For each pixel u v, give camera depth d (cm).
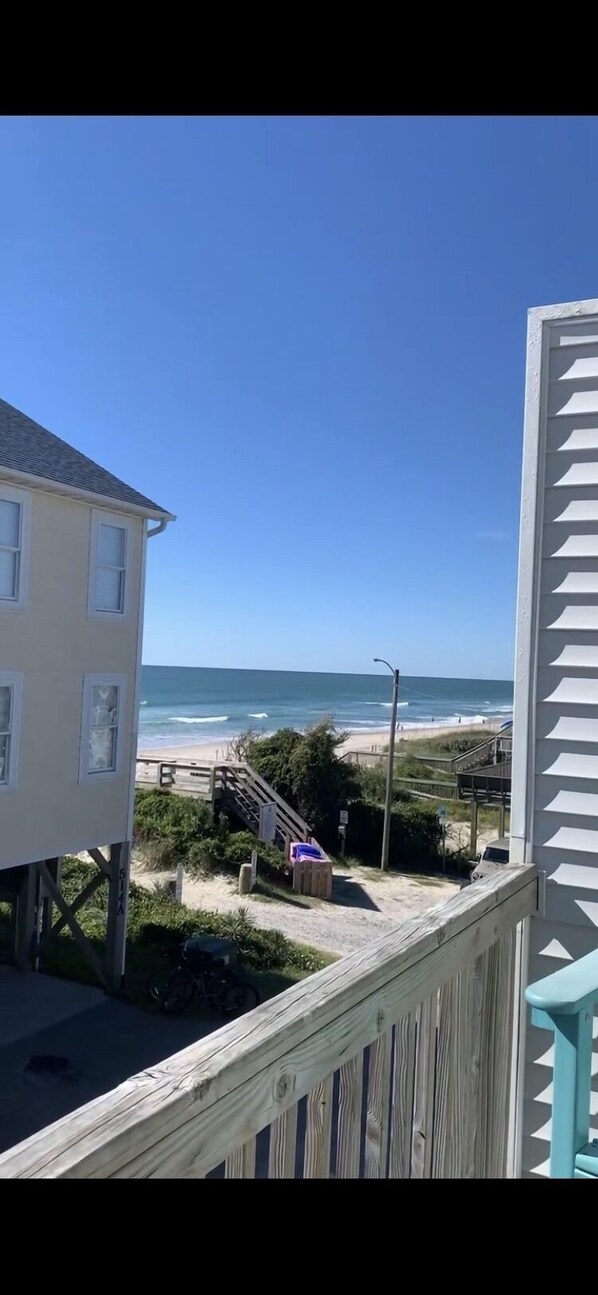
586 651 237
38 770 977
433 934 164
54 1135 85
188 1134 96
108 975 1071
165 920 1330
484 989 201
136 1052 884
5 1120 717
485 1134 201
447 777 3019
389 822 2006
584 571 239
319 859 1752
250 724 5481
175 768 2089
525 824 241
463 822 2481
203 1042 109
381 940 156
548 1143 228
